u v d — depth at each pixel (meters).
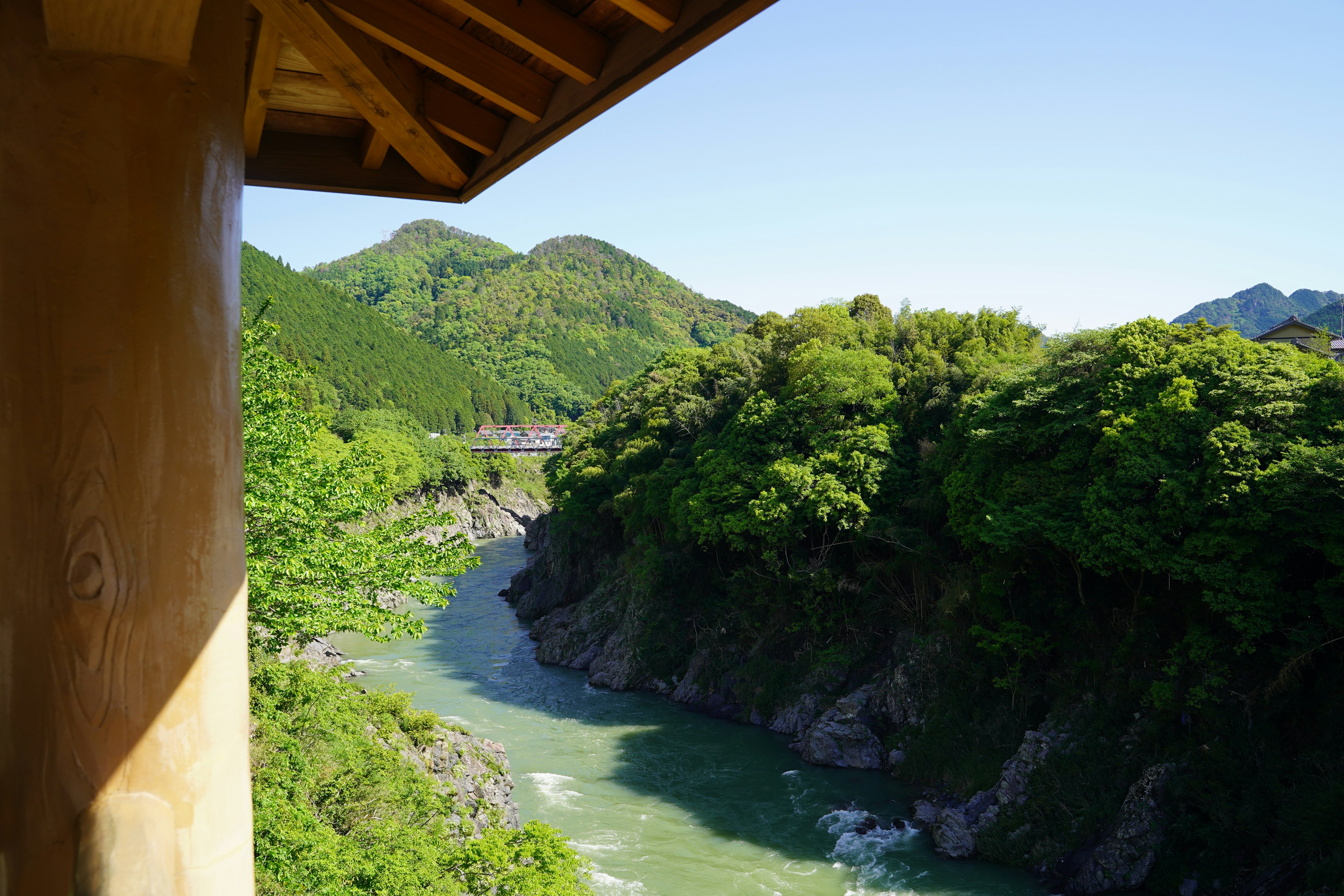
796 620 37.53
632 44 3.06
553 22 3.12
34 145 1.67
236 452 1.91
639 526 49.28
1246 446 23.77
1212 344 27.12
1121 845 22.16
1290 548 23.23
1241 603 22.86
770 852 24.11
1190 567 23.94
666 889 21.89
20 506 1.64
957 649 31.05
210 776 1.76
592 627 45.62
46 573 1.64
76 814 1.63
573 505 55.38
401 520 18.11
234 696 1.85
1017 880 22.66
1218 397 25.61
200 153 1.81
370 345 164.50
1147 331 29.19
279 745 16.97
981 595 29.45
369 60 3.46
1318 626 22.36
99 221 1.69
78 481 1.65
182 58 1.75
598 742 32.94
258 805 14.04
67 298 1.67
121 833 1.60
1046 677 28.62
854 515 36.12
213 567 1.79
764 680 36.41
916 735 29.92
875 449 37.28
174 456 1.73
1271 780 21.30
